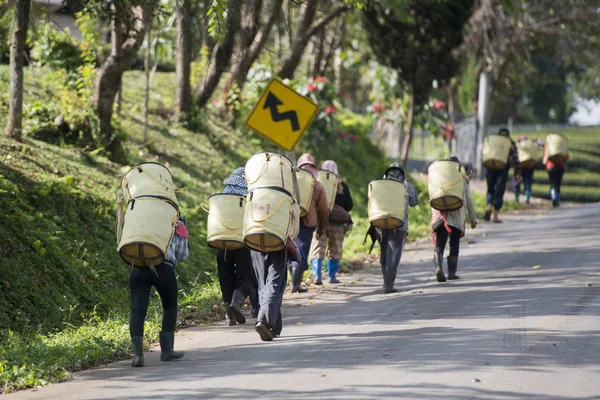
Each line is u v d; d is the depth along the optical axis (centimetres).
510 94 9288
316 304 2131
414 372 1319
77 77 3108
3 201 2108
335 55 6147
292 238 1662
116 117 3105
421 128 5009
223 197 1823
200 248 2675
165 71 4722
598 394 1170
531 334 1575
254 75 4147
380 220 2178
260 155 1650
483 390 1194
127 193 1515
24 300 1853
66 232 2244
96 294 2080
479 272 2472
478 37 5806
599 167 6475
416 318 1825
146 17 2961
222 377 1362
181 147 3578
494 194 3734
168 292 1537
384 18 4225
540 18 6831
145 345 1692
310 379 1309
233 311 1836
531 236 3209
